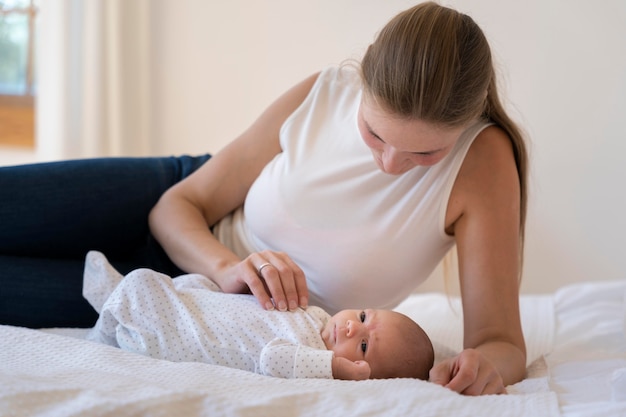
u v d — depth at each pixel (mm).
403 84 1155
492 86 1415
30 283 1563
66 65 2863
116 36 2859
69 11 2848
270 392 983
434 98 1151
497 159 1417
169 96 2977
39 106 2924
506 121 1453
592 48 2529
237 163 1650
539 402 1007
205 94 2945
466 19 1245
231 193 1667
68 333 1439
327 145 1519
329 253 1465
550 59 2559
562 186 2600
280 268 1320
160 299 1271
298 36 2816
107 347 1110
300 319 1264
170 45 2951
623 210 2564
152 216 1688
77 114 2916
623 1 2488
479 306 1347
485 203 1390
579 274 2623
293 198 1502
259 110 2898
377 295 1479
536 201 2617
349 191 1454
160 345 1221
